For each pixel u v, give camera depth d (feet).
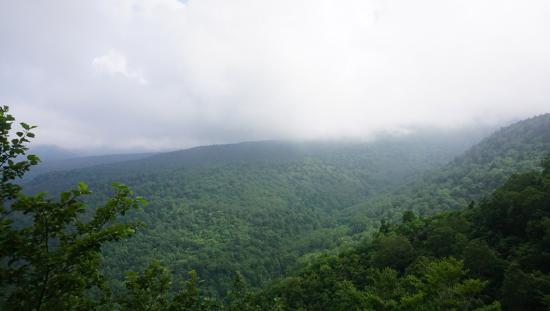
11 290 20.99
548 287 77.41
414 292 105.29
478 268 101.40
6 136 22.61
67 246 20.95
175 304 31.50
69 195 21.08
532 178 146.51
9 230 20.10
